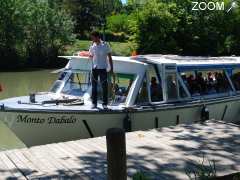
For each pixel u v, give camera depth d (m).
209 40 42.53
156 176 6.50
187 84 12.35
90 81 11.67
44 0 48.91
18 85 29.72
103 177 6.59
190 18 41.56
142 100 11.28
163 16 40.22
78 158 7.55
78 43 57.62
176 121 11.76
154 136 8.83
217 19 42.72
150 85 11.50
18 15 46.22
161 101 11.62
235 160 7.12
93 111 10.49
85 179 6.54
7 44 45.34
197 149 7.80
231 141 8.31
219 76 13.45
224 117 13.28
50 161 7.43
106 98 10.86
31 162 7.40
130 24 41.56
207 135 8.80
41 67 47.03
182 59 13.05
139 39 40.78
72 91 11.94
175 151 7.71
